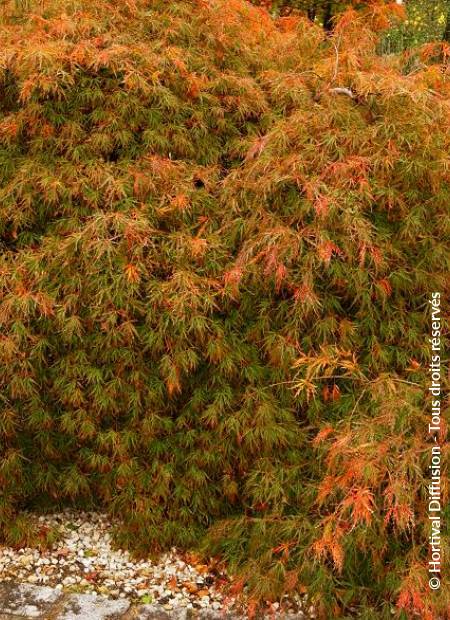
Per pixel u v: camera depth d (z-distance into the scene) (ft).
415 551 8.97
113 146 11.12
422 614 8.76
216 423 10.37
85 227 10.21
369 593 9.53
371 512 8.16
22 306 9.76
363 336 10.22
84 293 10.03
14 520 11.05
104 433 10.43
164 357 9.92
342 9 22.36
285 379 10.19
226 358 10.02
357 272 9.70
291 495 10.13
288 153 10.52
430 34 32.07
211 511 10.82
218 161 11.61
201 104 11.67
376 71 12.19
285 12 23.03
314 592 9.50
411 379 9.91
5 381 10.28
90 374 10.12
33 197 10.80
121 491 10.84
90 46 11.10
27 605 9.68
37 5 12.45
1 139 11.34
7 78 11.41
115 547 10.91
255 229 10.30
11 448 10.68
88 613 9.55
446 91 12.32
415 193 10.12
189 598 9.95
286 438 10.12
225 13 12.86
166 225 10.61
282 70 12.98
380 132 10.37
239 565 10.25
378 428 8.95
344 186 9.80
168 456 10.64
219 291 9.91
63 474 10.97
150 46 11.79
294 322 10.02
